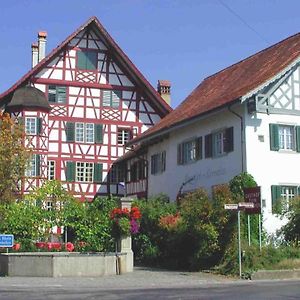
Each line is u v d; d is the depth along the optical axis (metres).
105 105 46.72
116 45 45.97
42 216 25.05
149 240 28.06
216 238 22.91
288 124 28.78
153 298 14.58
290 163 28.58
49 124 45.00
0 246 21.50
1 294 15.55
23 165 30.62
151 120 47.62
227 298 14.42
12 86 44.25
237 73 36.22
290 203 26.38
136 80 47.28
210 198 26.23
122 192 46.00
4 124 31.16
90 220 25.66
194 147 33.12
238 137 28.39
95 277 20.86
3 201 28.77
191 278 20.84
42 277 20.53
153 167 39.12
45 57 45.16
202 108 32.62
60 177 44.94
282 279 20.89
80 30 45.75
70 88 45.91
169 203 31.94
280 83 28.72
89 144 46.00
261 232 25.81
